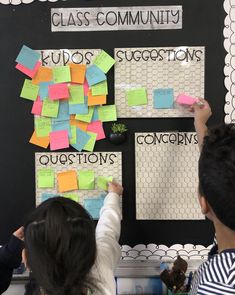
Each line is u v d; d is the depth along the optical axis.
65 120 1.32
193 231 1.34
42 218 0.95
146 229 1.35
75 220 0.95
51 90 1.30
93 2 1.28
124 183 1.33
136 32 1.28
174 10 1.27
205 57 1.28
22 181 1.35
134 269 1.36
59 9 1.29
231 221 0.76
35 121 1.32
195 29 1.28
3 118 1.33
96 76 1.30
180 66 1.29
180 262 1.26
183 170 1.32
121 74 1.30
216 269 0.75
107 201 1.26
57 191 1.34
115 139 1.31
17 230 1.28
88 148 1.32
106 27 1.29
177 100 1.29
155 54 1.29
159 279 1.35
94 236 0.98
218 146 0.79
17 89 1.32
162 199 1.33
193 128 1.30
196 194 1.32
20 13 1.29
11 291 1.37
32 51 1.30
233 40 1.28
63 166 1.33
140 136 1.31
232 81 1.29
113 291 1.06
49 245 0.92
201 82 1.29
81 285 0.94
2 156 1.34
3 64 1.31
